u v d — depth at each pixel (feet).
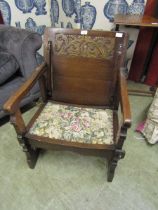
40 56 5.35
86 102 3.86
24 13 6.06
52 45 3.54
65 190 3.48
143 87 6.44
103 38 3.36
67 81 3.75
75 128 3.19
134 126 4.80
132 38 5.92
